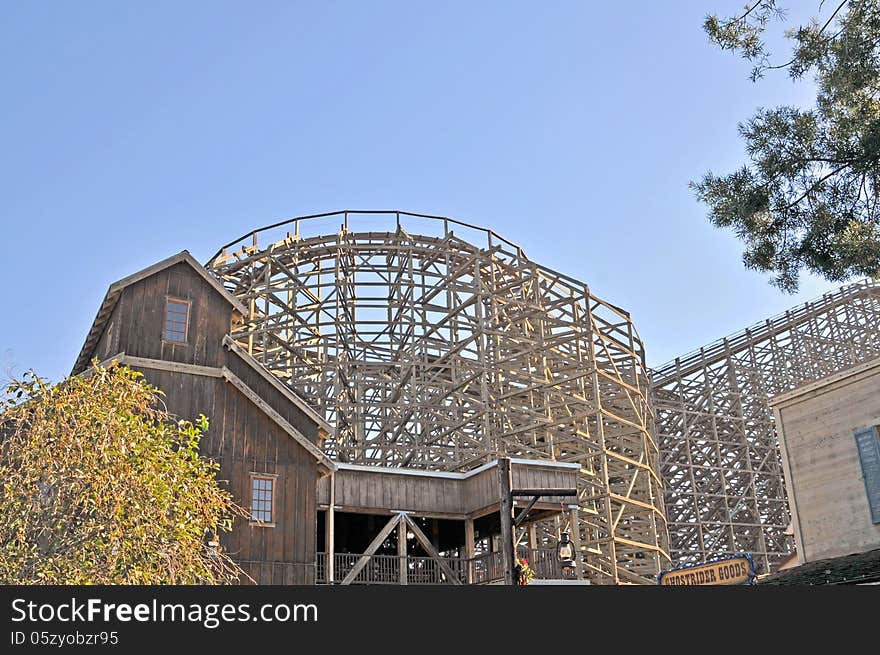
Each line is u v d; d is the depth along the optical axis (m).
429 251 36.00
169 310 23.50
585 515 35.09
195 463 15.25
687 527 48.47
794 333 49.16
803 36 11.37
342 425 34.28
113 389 14.02
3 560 11.96
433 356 38.72
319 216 35.84
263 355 34.72
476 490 26.58
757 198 11.22
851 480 15.41
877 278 11.01
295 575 22.53
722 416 48.47
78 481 12.77
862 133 10.52
